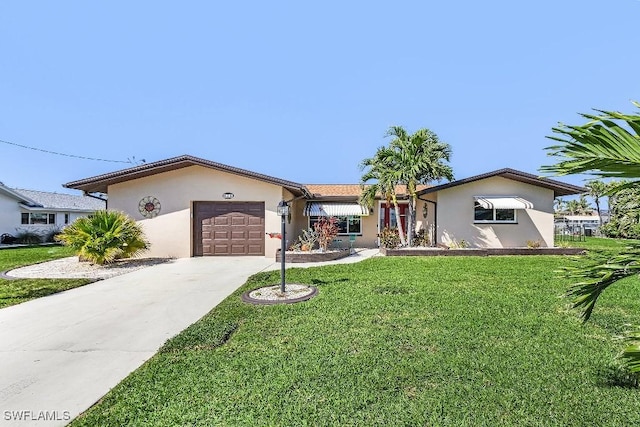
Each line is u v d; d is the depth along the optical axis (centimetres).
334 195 2627
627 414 421
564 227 4428
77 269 1617
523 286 1116
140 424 427
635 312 824
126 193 1983
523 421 413
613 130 281
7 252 2605
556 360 568
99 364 607
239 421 425
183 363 585
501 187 2217
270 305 927
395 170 2106
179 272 1523
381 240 2362
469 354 595
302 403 458
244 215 2053
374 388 491
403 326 739
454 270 1427
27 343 704
